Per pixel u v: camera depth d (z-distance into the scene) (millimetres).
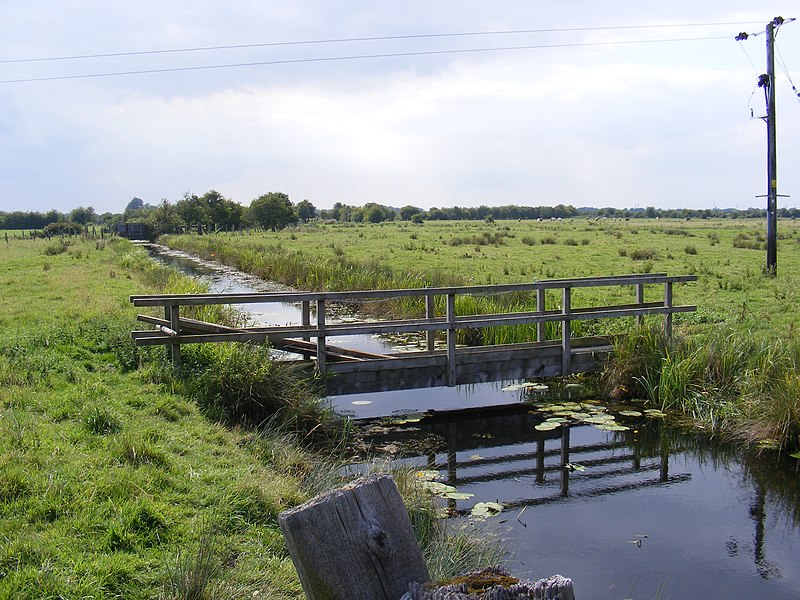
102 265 26594
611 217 159750
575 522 6422
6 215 110750
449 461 8148
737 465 7941
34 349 9484
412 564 2129
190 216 86562
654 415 9562
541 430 9164
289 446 7078
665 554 5781
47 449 5715
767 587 5250
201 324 9062
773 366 9117
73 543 4355
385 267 24250
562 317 10695
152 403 7441
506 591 1889
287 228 99875
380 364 9719
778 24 22172
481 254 34094
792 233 50688
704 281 21000
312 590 1967
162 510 4895
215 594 4023
